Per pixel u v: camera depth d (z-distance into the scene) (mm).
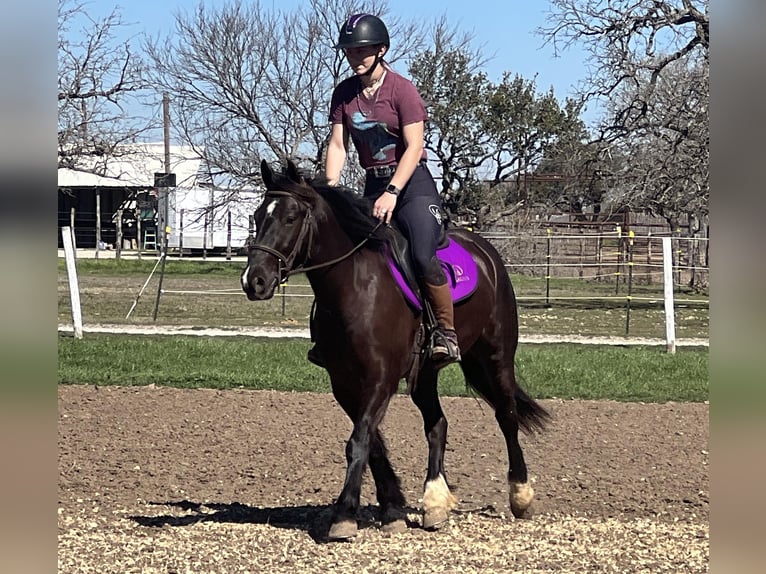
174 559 5449
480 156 38469
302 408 10695
